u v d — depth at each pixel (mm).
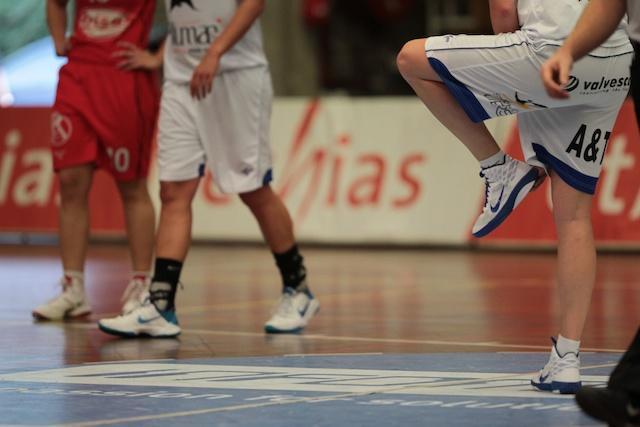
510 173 10211
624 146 26578
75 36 15688
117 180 15664
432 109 10289
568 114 9930
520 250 27938
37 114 30281
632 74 8320
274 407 8984
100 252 27703
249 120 14156
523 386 9992
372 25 43656
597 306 16844
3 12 42250
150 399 9406
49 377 10625
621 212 26500
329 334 13930
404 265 24156
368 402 9195
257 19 14086
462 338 13477
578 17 9656
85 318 15664
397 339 13398
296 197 28766
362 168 28406
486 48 9859
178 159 14000
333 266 23906
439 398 9375
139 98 15625
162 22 39281
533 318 15508
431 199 28000
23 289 19578
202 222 29609
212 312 16312
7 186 30391
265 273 22516
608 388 7902
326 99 28688
